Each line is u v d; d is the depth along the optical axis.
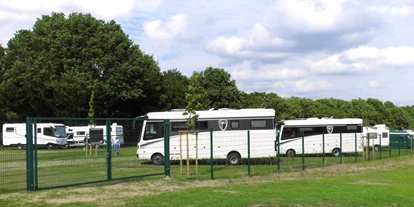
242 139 25.72
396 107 89.62
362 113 79.38
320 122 33.62
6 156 14.15
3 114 54.47
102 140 15.99
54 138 35.88
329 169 22.53
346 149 33.47
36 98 54.72
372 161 28.58
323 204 12.54
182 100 67.06
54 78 51.91
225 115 25.88
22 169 14.55
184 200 12.33
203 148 25.38
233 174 19.47
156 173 18.08
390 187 16.91
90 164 15.70
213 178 17.67
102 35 54.06
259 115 26.08
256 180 17.52
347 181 18.22
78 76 50.25
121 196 12.89
